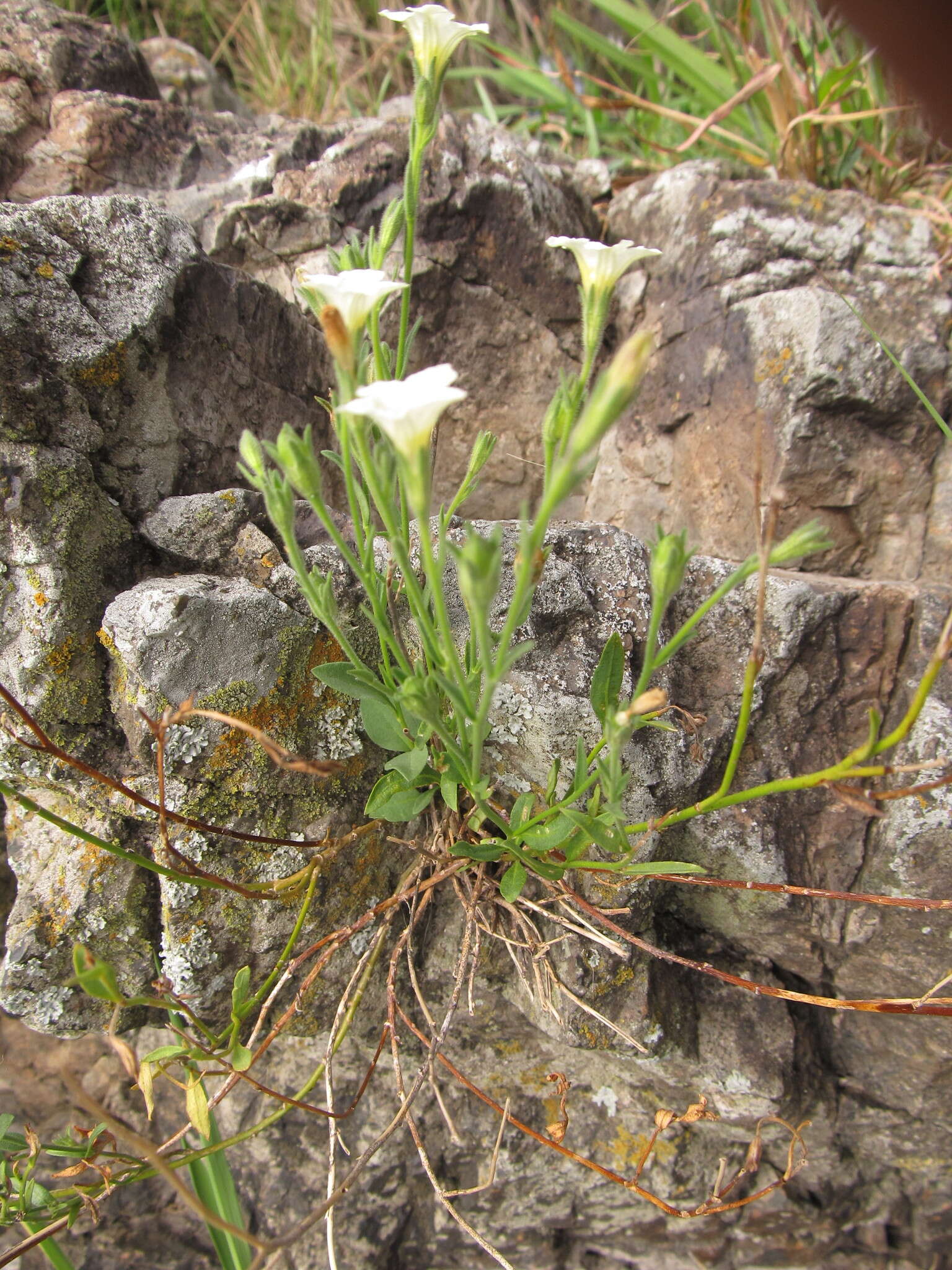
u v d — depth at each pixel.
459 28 0.17
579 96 0.39
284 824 0.21
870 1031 0.25
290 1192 0.26
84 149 0.27
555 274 0.29
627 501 0.29
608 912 0.20
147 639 0.18
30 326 0.19
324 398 0.27
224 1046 0.19
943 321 0.26
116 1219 0.27
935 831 0.21
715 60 0.39
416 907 0.22
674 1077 0.24
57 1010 0.21
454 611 0.20
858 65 0.29
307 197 0.28
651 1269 0.28
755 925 0.24
